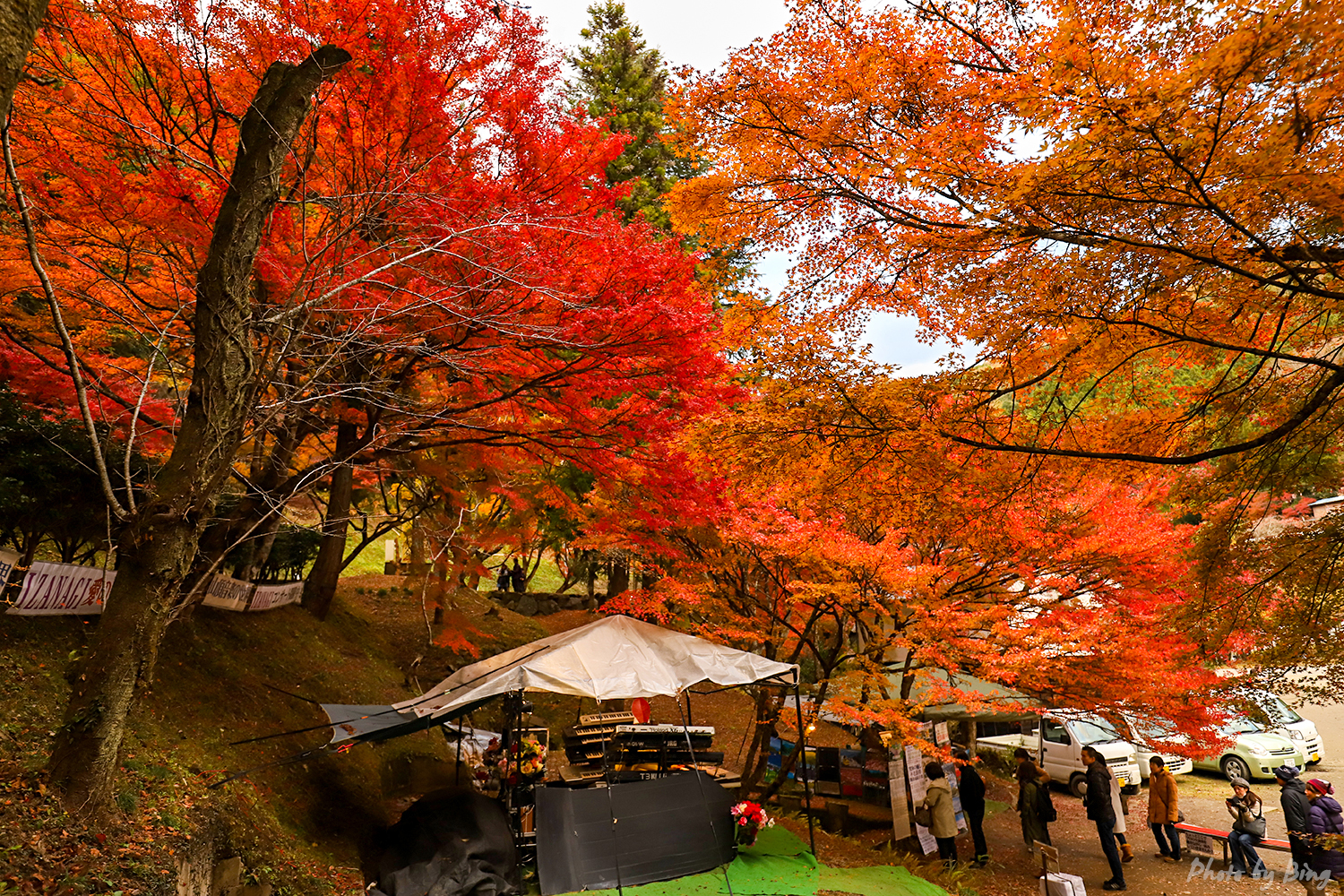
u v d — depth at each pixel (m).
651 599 9.83
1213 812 12.81
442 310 6.19
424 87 6.16
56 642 6.81
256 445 8.04
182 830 5.14
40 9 2.94
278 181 5.30
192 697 7.77
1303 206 3.72
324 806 7.88
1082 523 8.44
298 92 5.36
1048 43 4.07
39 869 3.99
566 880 7.23
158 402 7.66
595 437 7.40
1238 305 4.83
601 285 6.18
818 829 10.60
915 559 9.36
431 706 7.66
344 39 6.00
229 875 5.45
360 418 7.95
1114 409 6.23
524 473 12.95
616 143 7.14
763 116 5.16
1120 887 9.00
